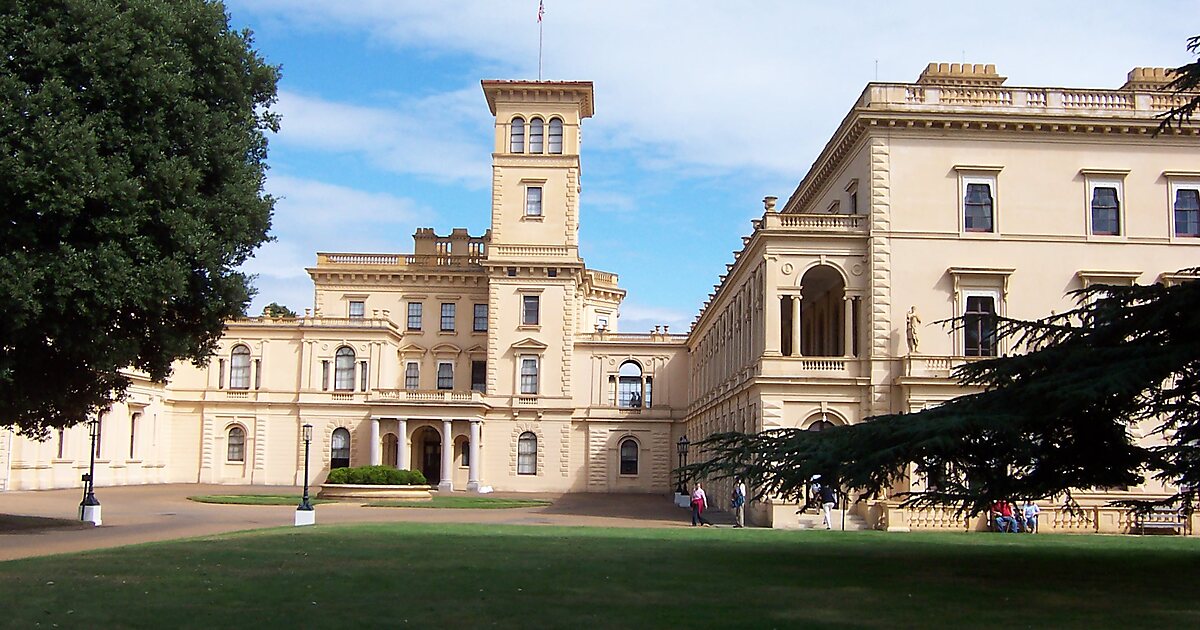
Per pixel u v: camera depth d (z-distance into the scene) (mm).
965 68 56625
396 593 18500
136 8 30531
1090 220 51281
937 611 17141
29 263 27578
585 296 95812
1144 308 22672
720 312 69188
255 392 83625
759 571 22484
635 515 53219
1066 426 22781
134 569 22031
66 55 28953
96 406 37719
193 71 32688
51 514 44125
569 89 84688
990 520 41469
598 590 19109
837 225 51375
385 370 84875
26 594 18219
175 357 33938
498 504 60000
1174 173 51500
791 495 24578
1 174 26922
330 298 90625
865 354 50344
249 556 24859
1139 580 21562
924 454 21609
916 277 50531
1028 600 18500
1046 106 51250
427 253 92250
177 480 83500
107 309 29250
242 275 33625
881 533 36938
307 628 15023
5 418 33250
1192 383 21797
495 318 84188
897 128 51250
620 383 87625
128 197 29000
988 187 51375
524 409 83312
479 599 17828
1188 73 24016
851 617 16453
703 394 76938
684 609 16984
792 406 49281
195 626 15125
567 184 84875
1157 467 23734
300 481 82438
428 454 87875
